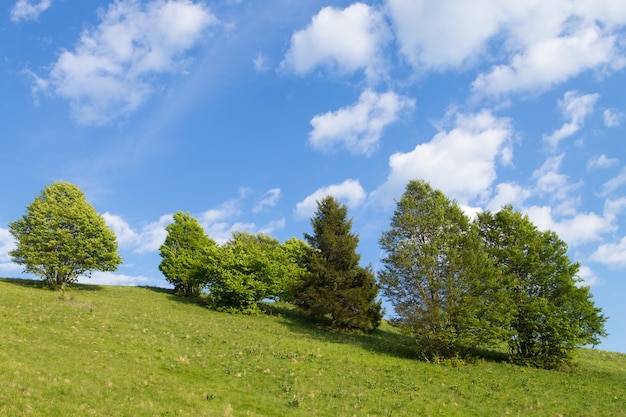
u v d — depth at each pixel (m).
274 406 20.48
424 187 38.84
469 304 33.47
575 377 32.78
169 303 54.69
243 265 54.91
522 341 37.16
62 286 52.38
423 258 35.09
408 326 34.91
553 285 37.66
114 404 16.48
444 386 27.36
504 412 23.19
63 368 19.70
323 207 53.59
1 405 13.55
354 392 24.27
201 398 20.02
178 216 68.12
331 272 48.94
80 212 55.34
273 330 43.81
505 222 40.06
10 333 24.73
